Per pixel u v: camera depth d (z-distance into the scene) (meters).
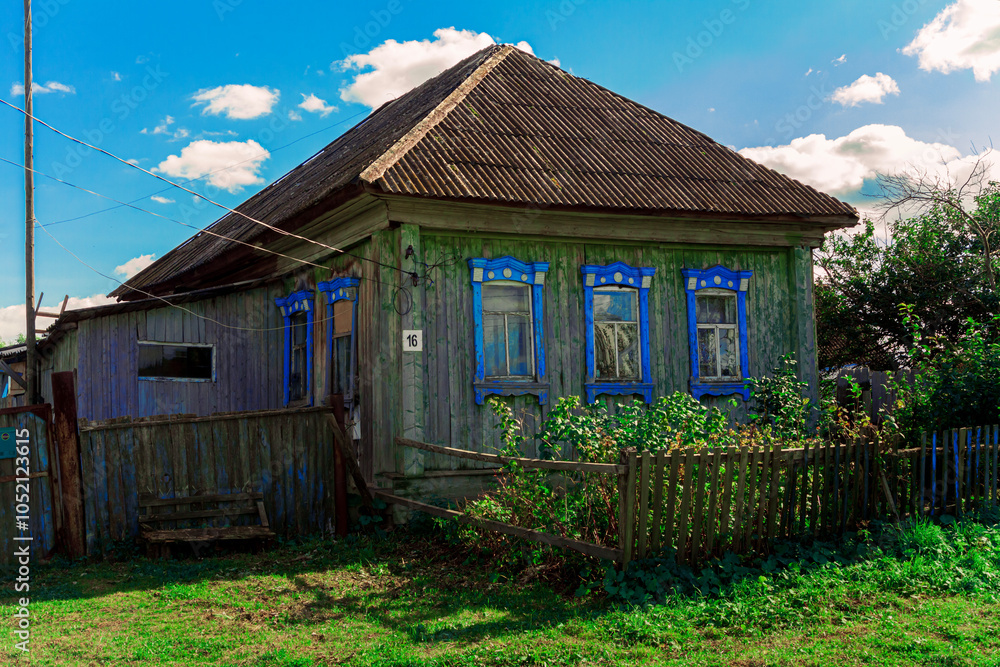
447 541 8.43
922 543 6.93
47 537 8.07
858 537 7.27
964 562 6.64
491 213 10.55
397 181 9.57
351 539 9.01
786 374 11.37
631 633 5.34
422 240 10.31
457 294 10.48
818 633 5.25
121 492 8.38
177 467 8.68
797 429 10.31
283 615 6.18
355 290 11.21
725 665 4.73
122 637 5.63
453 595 6.64
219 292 13.56
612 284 11.45
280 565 7.92
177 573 7.56
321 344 12.30
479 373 10.45
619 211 10.84
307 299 12.69
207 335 13.49
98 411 12.39
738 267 12.30
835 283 19.14
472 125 11.93
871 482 7.65
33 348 13.25
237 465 8.97
